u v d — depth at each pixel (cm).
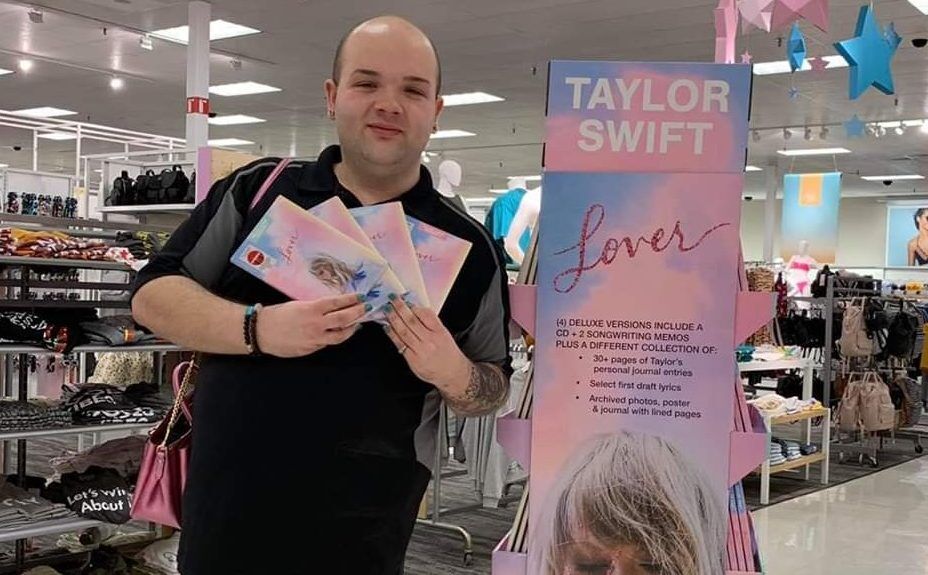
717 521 164
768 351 720
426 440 156
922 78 978
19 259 343
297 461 144
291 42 902
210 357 154
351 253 139
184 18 833
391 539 151
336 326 134
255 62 990
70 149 1673
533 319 167
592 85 164
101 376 555
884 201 2077
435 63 151
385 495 149
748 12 197
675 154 163
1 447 434
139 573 391
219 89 1142
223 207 154
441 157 1678
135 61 1019
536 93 1132
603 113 164
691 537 164
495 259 162
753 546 171
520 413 174
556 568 167
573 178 165
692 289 163
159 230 444
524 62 973
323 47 921
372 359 147
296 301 137
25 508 345
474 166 1805
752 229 2212
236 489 144
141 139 838
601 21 809
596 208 164
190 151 579
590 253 165
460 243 150
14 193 680
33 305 346
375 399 147
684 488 164
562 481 167
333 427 145
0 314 346
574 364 166
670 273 163
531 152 1617
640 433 165
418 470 154
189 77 780
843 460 845
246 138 1539
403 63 146
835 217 1232
